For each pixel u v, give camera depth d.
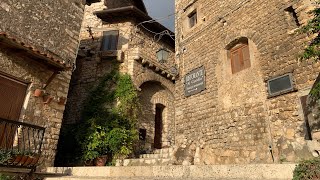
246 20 7.70
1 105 5.57
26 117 5.88
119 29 11.73
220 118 7.56
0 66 5.49
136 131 9.63
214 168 3.99
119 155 8.70
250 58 7.27
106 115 9.59
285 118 5.93
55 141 6.50
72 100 11.30
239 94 7.26
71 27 7.70
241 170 3.72
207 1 9.53
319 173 2.72
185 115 8.90
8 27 5.89
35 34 6.52
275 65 6.49
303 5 6.14
